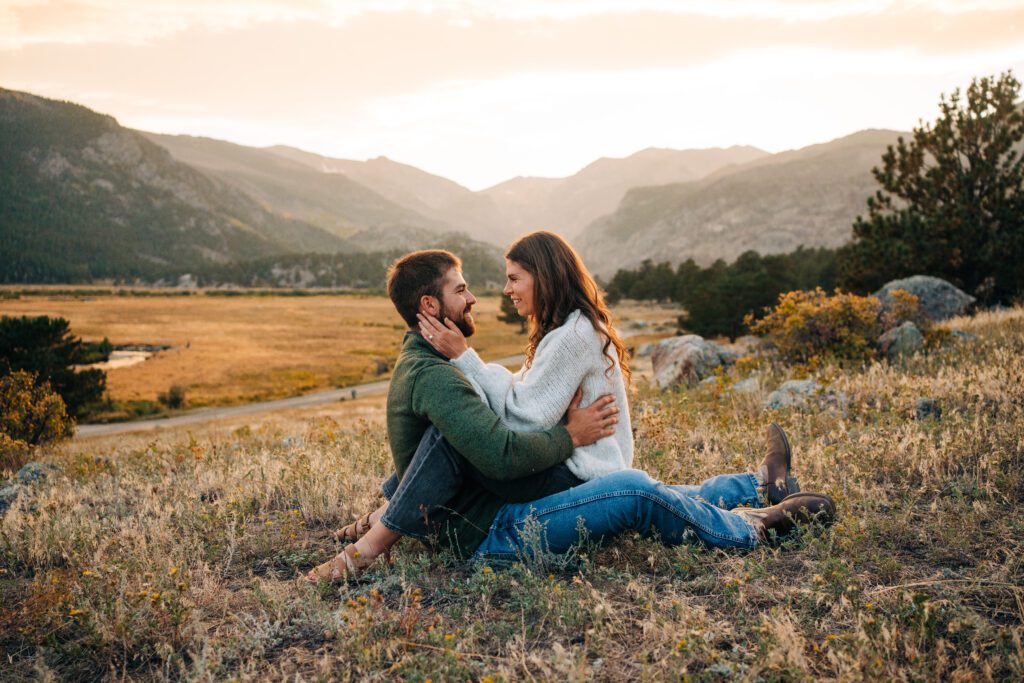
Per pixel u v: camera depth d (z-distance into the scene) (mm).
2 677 2197
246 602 2709
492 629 2346
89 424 43812
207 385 61000
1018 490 3141
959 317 13320
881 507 3164
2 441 6531
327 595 2746
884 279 19219
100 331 105375
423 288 2828
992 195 17562
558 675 2004
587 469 2879
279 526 3596
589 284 2979
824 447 3986
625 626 2271
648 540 2814
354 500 3805
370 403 44531
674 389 9133
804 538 2693
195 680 2029
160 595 2451
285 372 68625
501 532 2867
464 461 2816
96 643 2332
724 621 2207
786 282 65625
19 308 147375
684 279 111188
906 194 18969
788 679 1849
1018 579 2303
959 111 17797
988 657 1876
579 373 2848
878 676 1781
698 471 3922
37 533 3326
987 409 4543
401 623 2311
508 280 3096
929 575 2426
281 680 2115
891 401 4887
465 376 2838
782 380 8023
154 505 3951
